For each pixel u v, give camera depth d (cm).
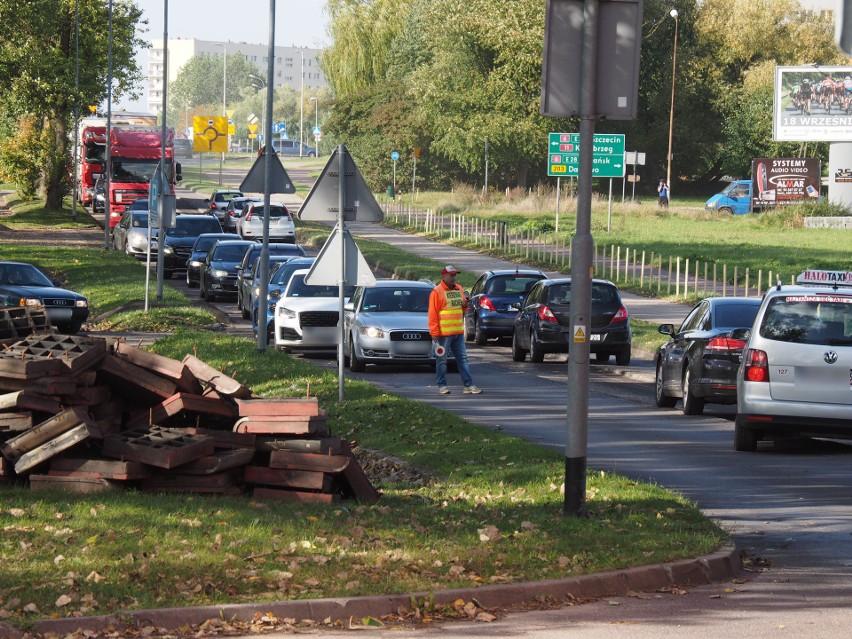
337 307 7275
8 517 2681
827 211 18675
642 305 11000
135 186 16525
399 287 7062
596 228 17625
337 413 4744
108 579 2217
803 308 4203
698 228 18062
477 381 6362
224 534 2611
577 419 2944
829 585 2480
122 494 2975
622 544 2650
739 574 2584
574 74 2858
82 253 13612
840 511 3253
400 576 2348
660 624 2166
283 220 16300
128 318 8650
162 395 3256
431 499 3225
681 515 2992
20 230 17312
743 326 5209
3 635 1912
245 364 6109
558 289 7369
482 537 2658
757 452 4269
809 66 19050
